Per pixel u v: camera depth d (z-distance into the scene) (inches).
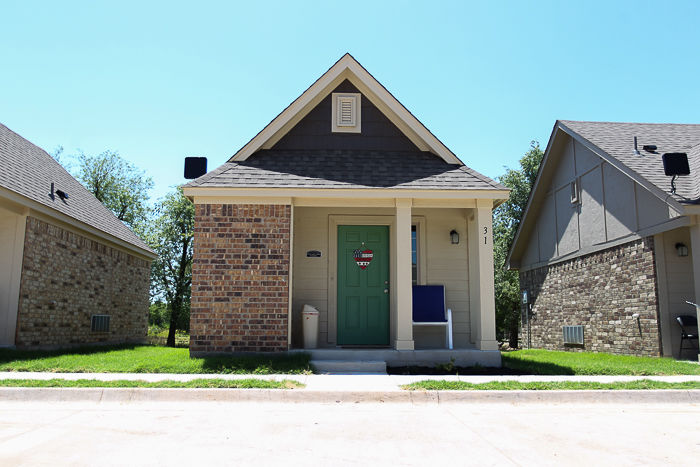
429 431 206.2
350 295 447.8
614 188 540.4
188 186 380.2
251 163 421.1
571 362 428.5
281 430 205.8
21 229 459.2
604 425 219.8
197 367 341.1
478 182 406.9
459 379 315.3
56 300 510.3
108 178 1296.8
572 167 637.9
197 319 379.6
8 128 611.5
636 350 499.8
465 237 458.0
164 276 1165.7
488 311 394.9
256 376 314.7
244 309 380.5
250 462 162.9
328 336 440.1
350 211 454.6
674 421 229.0
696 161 490.3
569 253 642.8
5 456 166.6
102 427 208.7
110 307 642.2
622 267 526.6
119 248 668.1
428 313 426.9
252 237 386.3
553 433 204.5
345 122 454.6
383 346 440.5
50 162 656.4
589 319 592.4
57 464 158.4
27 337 459.5
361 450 177.8
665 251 476.1
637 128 621.3
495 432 205.5
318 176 404.2
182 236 1170.0
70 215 518.3
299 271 446.6
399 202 398.3
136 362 371.2
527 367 378.3
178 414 235.6
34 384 277.0
